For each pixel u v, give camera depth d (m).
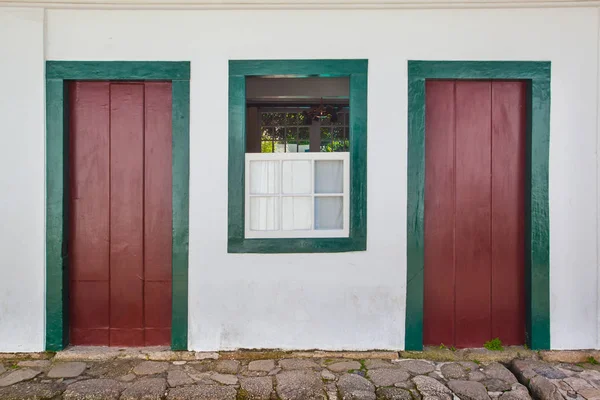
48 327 3.56
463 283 3.71
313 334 3.60
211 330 3.58
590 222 3.58
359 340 3.60
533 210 3.57
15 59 3.50
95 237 3.68
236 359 3.52
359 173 3.57
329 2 3.52
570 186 3.58
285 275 3.58
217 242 3.58
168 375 3.25
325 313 3.60
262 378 3.20
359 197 3.56
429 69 3.56
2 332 3.54
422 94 3.57
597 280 3.58
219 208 3.57
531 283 3.58
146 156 3.67
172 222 3.59
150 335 3.70
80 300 3.70
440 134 3.68
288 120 6.89
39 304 3.54
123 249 3.69
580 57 3.56
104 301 3.70
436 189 3.69
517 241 3.71
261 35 3.56
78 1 3.48
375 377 3.20
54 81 3.52
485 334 3.72
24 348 3.55
